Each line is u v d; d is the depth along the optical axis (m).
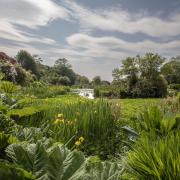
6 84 10.39
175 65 57.34
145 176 2.83
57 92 21.72
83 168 1.47
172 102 10.40
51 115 5.66
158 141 3.36
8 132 3.01
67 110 6.20
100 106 6.67
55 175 1.45
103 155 5.02
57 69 79.00
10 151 1.57
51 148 1.71
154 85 30.66
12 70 19.19
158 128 4.95
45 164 1.50
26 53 49.34
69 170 1.47
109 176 1.46
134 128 5.66
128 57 31.42
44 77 59.31
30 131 2.95
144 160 2.87
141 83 30.67
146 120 5.09
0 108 4.40
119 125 6.60
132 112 10.17
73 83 80.44
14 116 4.70
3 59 20.98
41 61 77.81
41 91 17.72
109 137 5.79
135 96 30.50
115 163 1.55
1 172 1.31
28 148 1.59
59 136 4.55
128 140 5.22
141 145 3.39
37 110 4.90
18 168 1.33
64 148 1.59
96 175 1.46
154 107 5.26
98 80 72.81
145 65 31.11
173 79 56.62
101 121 5.92
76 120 5.55
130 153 3.20
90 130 5.65
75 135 4.92
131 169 2.93
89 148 5.10
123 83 32.28
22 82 21.58
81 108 6.54
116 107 7.43
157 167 2.74
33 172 1.48
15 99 6.63
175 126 4.65
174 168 2.60
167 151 2.88
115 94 29.86
